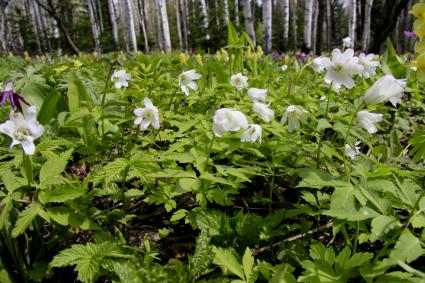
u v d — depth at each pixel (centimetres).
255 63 503
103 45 3291
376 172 169
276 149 244
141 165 184
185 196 249
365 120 207
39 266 172
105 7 3800
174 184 220
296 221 225
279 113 323
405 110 450
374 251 188
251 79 446
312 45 3309
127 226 224
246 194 258
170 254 201
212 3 3634
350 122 221
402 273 132
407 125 379
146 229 222
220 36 2608
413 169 236
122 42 3303
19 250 170
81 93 316
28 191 182
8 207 157
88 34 3462
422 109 465
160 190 212
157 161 226
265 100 325
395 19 1121
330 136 350
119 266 136
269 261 186
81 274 146
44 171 171
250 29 1484
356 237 159
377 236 142
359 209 152
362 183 167
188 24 3962
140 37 3491
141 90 373
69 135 295
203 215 190
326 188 240
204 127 265
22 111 171
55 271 177
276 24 3684
